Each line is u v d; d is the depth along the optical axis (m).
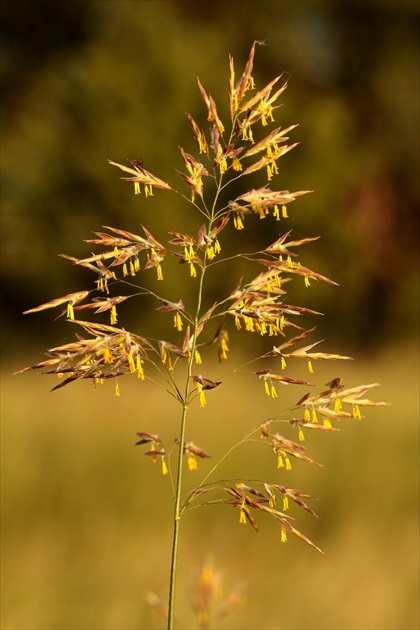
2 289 30.81
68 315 2.16
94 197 31.33
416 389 12.80
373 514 8.79
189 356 2.20
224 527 8.68
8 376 17.45
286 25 38.25
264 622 6.36
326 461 9.55
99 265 2.19
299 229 32.22
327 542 8.32
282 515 2.20
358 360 18.22
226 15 37.53
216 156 2.25
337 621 6.50
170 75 32.28
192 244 2.22
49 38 34.88
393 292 34.78
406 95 37.75
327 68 38.81
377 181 36.84
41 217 31.16
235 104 2.27
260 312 2.24
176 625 3.04
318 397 2.25
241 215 2.23
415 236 37.25
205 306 30.19
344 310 33.06
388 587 6.89
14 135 33.28
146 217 30.34
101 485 9.10
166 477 9.45
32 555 7.70
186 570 7.69
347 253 32.94
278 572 7.53
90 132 31.84
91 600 6.79
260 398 11.72
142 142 31.31
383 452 9.52
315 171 32.34
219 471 9.66
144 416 10.26
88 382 13.91
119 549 8.05
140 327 29.39
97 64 32.44
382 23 38.69
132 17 33.88
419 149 37.47
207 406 10.97
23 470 8.98
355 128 37.97
